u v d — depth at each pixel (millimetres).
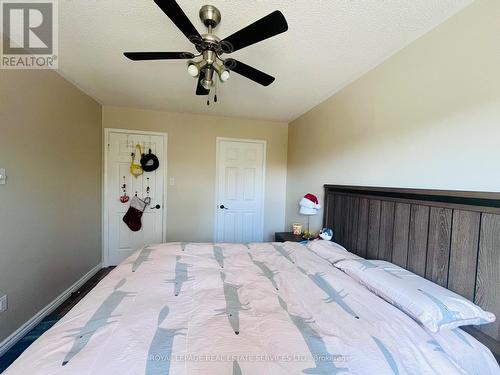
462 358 913
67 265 2387
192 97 2762
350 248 2107
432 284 1229
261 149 3736
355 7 1276
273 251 1926
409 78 1558
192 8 1306
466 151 1215
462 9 1238
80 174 2607
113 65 2016
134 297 1146
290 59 1819
